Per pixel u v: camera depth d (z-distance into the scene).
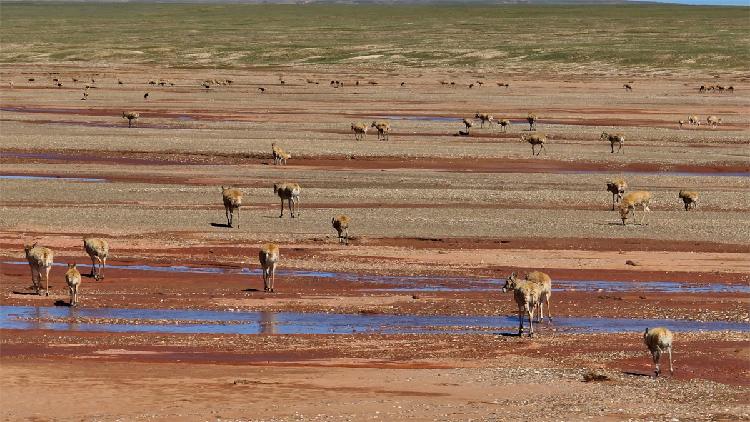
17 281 89.69
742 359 67.06
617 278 94.25
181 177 148.62
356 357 67.25
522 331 74.25
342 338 72.38
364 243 107.00
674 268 98.06
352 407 55.03
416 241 108.25
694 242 109.31
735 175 157.75
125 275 92.50
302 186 142.38
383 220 117.38
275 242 106.88
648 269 97.50
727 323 78.69
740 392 59.09
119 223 115.62
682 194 127.06
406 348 69.75
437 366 65.25
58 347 69.00
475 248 105.56
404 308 81.75
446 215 121.06
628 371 64.31
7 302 81.94
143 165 159.62
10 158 163.00
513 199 132.50
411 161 164.75
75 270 81.00
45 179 144.00
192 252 102.44
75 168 154.50
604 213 124.38
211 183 144.38
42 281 89.50
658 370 63.06
